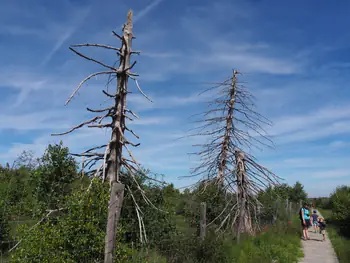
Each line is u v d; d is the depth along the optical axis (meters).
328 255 13.90
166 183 11.53
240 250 11.49
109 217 5.82
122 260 7.54
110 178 10.35
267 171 15.34
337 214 21.59
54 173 9.16
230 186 15.49
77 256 6.89
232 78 17.14
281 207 23.25
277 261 11.73
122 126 10.79
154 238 10.22
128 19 11.01
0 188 8.28
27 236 6.88
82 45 9.87
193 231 12.02
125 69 10.52
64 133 9.74
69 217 7.14
